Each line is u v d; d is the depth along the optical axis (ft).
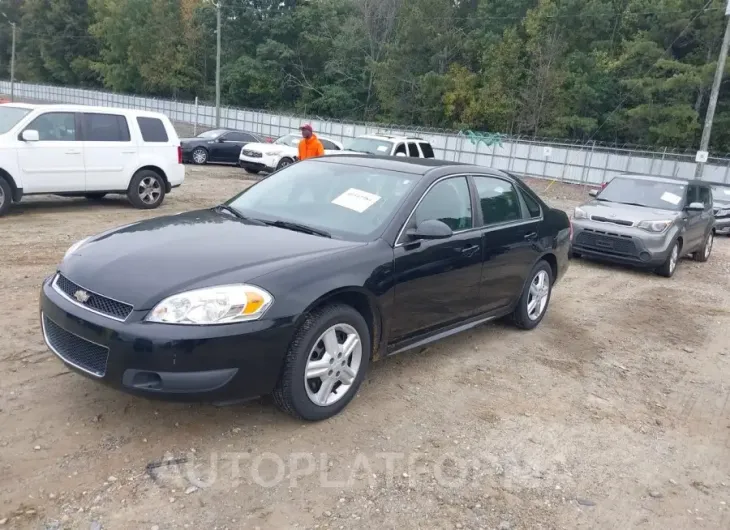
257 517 9.97
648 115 126.21
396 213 14.69
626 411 15.47
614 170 110.63
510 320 20.54
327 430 12.79
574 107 141.38
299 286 11.98
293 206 15.72
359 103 178.91
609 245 33.32
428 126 157.89
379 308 13.76
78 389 13.46
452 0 165.89
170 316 10.91
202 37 196.54
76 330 11.39
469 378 16.33
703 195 38.86
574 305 25.55
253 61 182.70
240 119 167.63
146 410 12.83
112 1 212.23
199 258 12.17
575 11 141.49
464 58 157.99
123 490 10.30
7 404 12.62
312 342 12.28
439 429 13.41
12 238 27.91
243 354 11.25
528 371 17.29
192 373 10.92
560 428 14.11
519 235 18.70
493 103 146.30
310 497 10.61
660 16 128.16
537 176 118.21
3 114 34.01
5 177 32.37
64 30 236.43
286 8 189.47
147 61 204.23
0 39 263.70
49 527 9.32
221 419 12.78
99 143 35.78
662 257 32.27
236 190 53.21
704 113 129.39
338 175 16.52
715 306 27.73
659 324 23.84
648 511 11.30
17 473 10.46
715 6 119.85
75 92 223.51
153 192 39.06
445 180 16.37
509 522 10.52
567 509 11.08
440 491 11.18
